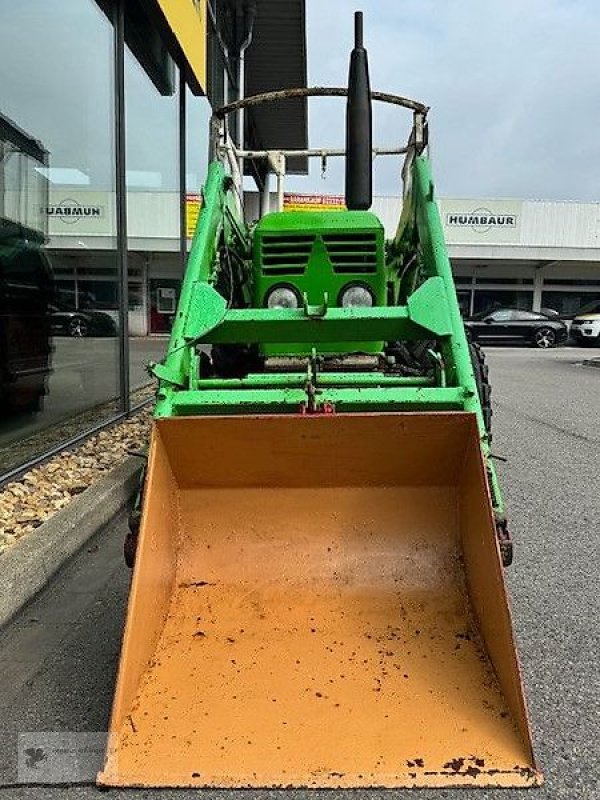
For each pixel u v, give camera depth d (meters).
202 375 4.02
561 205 25.55
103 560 3.58
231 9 10.26
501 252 25.09
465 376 2.84
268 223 3.88
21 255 4.91
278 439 2.55
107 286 6.16
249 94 13.18
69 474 4.57
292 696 2.14
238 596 2.56
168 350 2.99
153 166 7.21
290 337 3.10
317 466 2.64
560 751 2.12
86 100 5.62
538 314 21.86
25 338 5.01
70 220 5.50
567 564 3.53
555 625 2.90
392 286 4.70
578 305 26.91
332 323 3.03
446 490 2.69
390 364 3.90
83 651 2.69
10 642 2.77
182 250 8.03
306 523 2.69
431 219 3.75
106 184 6.00
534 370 13.49
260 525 2.70
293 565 2.63
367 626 2.44
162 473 2.50
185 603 2.52
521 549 3.73
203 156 9.06
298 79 12.73
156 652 2.28
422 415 2.50
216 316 3.03
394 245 4.75
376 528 2.68
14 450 4.88
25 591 3.06
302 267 3.83
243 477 2.67
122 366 6.45
